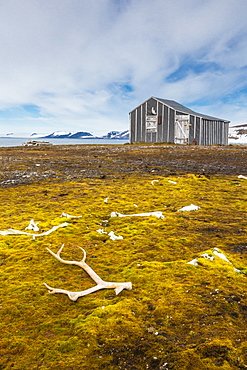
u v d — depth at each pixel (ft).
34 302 14.03
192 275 16.44
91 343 11.07
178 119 170.71
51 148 153.89
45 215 30.12
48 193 41.52
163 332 11.63
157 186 45.83
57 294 14.82
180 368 9.70
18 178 55.72
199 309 13.05
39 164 78.28
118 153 113.50
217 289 14.75
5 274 17.12
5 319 12.72
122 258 19.54
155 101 179.93
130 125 194.18
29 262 18.79
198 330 11.64
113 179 53.11
